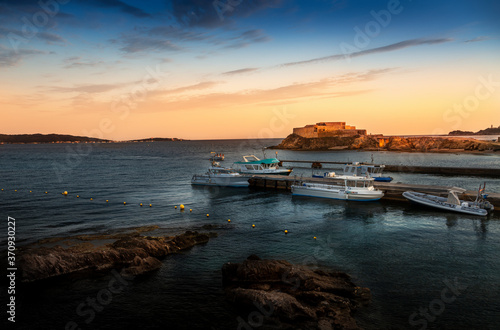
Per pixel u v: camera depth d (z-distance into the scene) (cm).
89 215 3959
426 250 2716
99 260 2372
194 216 3938
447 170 7881
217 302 1922
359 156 14875
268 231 3284
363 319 1722
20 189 5941
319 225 3519
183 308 1867
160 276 2256
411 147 18375
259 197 5284
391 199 4900
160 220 3734
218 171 6888
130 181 7125
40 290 2064
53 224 3522
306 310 1720
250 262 2159
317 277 2073
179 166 10919
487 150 15475
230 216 3941
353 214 4034
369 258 2545
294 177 6272
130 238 2761
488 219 3694
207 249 2761
